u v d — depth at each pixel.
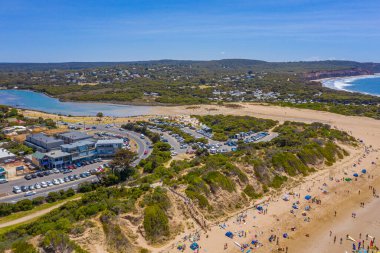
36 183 123.25
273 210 104.12
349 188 123.38
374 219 100.81
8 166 141.25
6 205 100.19
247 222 96.31
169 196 94.81
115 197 97.19
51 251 69.38
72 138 166.62
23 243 69.69
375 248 85.75
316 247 85.62
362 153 166.62
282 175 126.38
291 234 91.31
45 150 156.88
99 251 73.69
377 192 120.44
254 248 84.00
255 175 119.25
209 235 88.19
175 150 169.00
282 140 164.00
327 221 99.06
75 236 74.12
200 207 96.50
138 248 78.69
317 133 192.50
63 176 132.12
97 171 135.50
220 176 108.44
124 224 81.62
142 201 89.69
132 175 127.88
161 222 85.00
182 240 84.56
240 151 147.25
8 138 185.00
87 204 93.25
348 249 85.06
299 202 110.38
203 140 185.62
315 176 133.50
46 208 102.94
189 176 108.19
